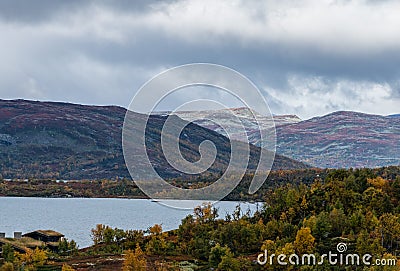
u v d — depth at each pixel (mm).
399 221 107438
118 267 98250
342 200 129750
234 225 113250
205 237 114125
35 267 99062
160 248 111938
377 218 112875
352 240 99750
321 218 105438
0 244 121625
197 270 94750
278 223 112375
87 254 118250
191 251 109062
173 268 95188
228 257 90188
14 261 100250
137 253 94562
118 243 129250
